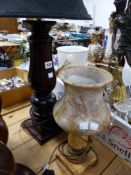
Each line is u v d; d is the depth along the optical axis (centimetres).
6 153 30
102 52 98
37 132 67
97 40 112
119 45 74
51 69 61
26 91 90
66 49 87
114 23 78
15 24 362
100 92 44
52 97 67
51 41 57
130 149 57
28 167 51
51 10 39
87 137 58
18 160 57
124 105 64
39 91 63
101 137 65
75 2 45
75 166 54
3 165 27
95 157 58
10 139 66
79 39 302
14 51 208
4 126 51
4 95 81
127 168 56
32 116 68
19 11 37
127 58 71
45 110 65
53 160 58
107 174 54
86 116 44
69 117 45
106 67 82
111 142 62
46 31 54
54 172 53
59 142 65
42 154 60
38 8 38
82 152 57
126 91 69
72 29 432
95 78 51
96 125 44
